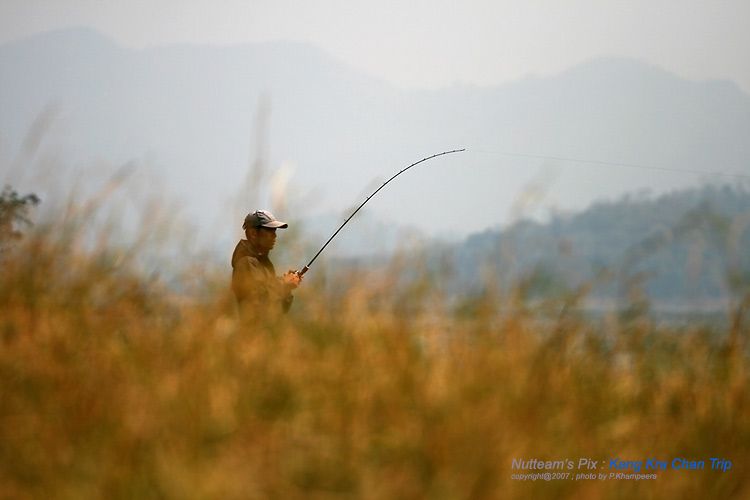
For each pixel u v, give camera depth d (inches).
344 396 475.2
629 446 499.5
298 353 540.4
